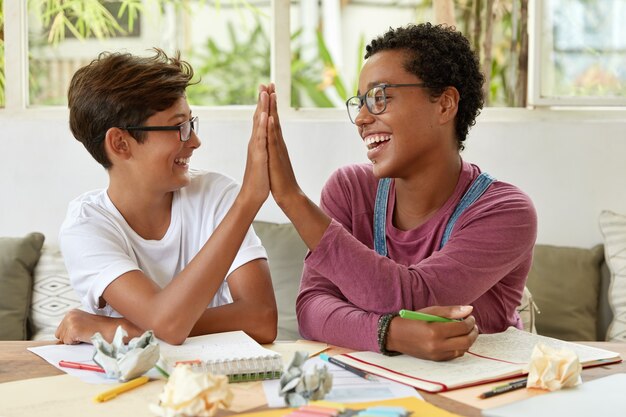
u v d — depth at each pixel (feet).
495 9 9.78
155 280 5.73
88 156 9.24
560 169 9.37
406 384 3.95
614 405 3.59
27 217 9.24
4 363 4.38
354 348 4.79
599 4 9.78
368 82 5.35
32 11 9.81
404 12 10.81
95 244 5.30
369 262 4.94
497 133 9.37
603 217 9.13
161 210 5.77
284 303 8.48
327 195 5.90
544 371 3.84
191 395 3.25
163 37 10.69
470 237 5.23
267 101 5.05
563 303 8.73
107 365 4.01
